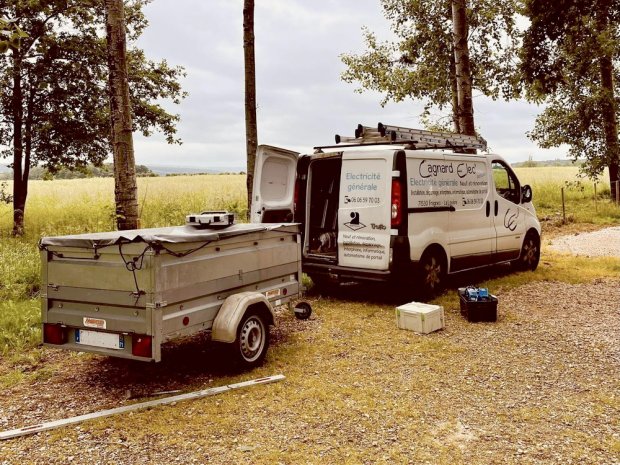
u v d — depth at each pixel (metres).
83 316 4.42
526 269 9.66
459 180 7.93
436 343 5.68
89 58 16.34
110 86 7.91
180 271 4.32
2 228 17.02
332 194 8.05
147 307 4.08
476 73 16.52
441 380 4.67
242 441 3.61
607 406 4.08
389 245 6.85
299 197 7.72
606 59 20.78
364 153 7.12
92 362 5.39
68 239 4.43
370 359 5.23
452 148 8.08
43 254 4.57
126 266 4.15
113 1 7.77
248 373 4.91
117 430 3.80
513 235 9.09
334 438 3.63
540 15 14.28
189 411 4.09
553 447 3.46
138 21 17.61
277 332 6.20
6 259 9.85
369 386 4.55
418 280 7.16
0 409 4.25
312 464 3.29
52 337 4.60
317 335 6.05
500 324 6.39
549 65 14.88
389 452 3.43
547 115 22.94
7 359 5.53
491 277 9.09
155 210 18.88
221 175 50.91
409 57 17.45
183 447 3.54
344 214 7.27
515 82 15.61
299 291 6.05
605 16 16.31
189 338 6.11
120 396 4.48
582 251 12.31
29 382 4.85
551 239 14.70
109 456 3.44
